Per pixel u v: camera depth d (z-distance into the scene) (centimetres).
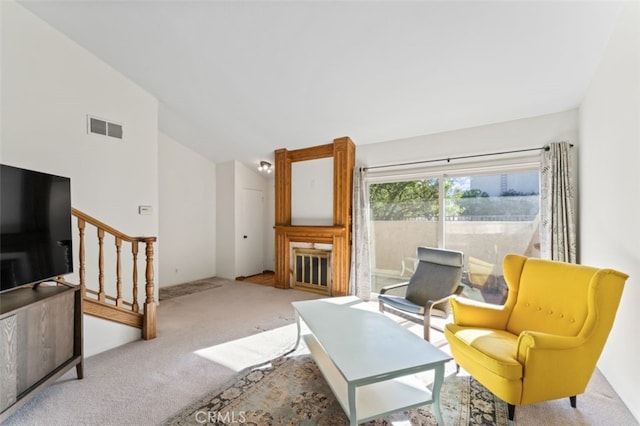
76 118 305
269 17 246
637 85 175
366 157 440
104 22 275
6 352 162
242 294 458
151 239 289
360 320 227
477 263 358
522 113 318
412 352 173
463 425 169
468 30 224
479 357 181
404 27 232
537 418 174
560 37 219
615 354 204
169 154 516
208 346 271
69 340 210
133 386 207
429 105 326
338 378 187
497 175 346
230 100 385
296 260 496
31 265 192
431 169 387
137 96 365
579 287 189
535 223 324
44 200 204
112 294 339
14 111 261
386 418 176
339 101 349
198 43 290
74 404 187
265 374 223
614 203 208
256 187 629
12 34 259
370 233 443
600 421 172
